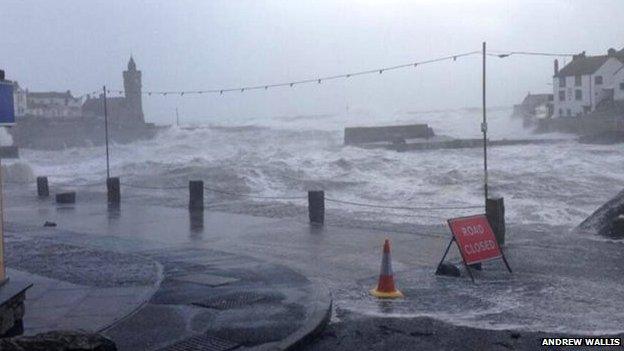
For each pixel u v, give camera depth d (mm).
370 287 10141
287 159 39844
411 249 13203
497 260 11922
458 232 10695
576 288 9852
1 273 7535
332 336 7730
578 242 13812
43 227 16641
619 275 10703
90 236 14938
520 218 18906
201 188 20266
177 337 7328
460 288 9977
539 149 52250
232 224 17141
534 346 7137
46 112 112812
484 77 16250
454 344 7281
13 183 31922
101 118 103312
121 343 7137
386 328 7957
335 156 42656
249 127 116625
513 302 9086
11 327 7102
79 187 30000
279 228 16281
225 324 7781
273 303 8695
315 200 17016
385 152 51156
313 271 11367
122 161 49219
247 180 30656
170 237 15297
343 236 14906
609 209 15141
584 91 83438
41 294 9172
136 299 8883
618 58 81875
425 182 28375
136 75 105812
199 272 10703
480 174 30047
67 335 5551
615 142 60375
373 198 24359
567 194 24172
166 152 68125
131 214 19547
